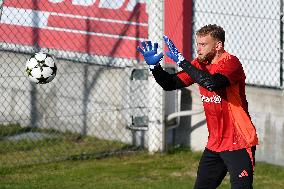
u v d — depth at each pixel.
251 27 33.56
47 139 32.62
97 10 34.50
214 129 19.02
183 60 17.70
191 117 31.59
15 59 34.62
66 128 33.72
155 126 30.72
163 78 19.22
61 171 27.77
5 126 34.31
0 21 34.06
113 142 32.56
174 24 33.88
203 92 18.81
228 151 18.77
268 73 33.12
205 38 18.20
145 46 18.83
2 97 35.06
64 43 34.69
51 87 33.97
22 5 34.78
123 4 33.94
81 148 31.47
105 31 34.31
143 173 27.69
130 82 31.38
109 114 32.62
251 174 18.61
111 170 28.06
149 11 30.31
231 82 17.81
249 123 18.67
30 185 25.36
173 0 33.78
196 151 31.44
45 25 34.88
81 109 33.50
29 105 34.41
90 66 33.16
